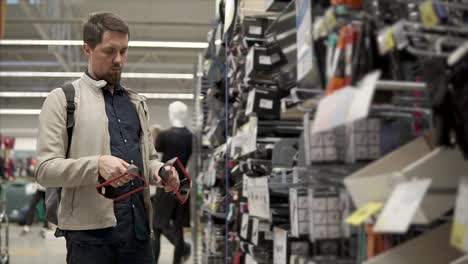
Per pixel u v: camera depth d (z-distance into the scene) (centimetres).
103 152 204
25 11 980
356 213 106
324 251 132
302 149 172
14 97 1620
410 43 110
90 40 208
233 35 312
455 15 106
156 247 539
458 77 97
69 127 202
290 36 220
